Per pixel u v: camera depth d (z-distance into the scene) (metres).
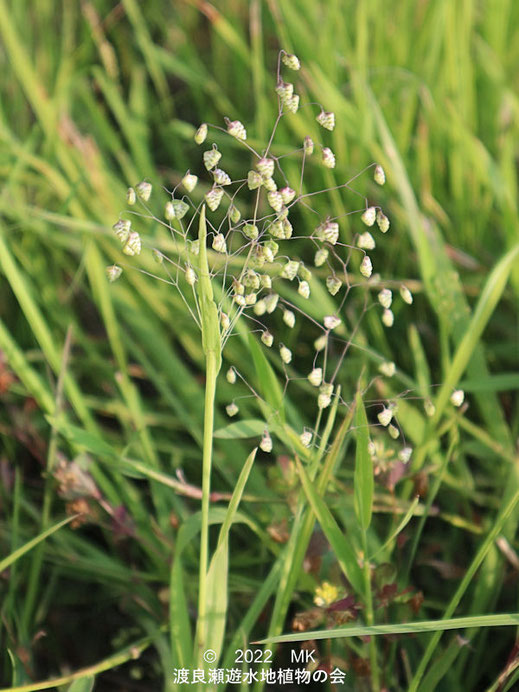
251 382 0.37
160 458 0.36
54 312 0.38
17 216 0.39
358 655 0.29
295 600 0.30
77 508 0.29
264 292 0.38
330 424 0.26
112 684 0.32
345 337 0.37
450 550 0.32
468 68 0.44
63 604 0.33
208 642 0.26
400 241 0.40
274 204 0.22
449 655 0.26
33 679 0.29
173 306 0.39
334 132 0.40
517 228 0.37
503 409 0.37
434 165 0.44
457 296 0.34
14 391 0.36
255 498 0.29
